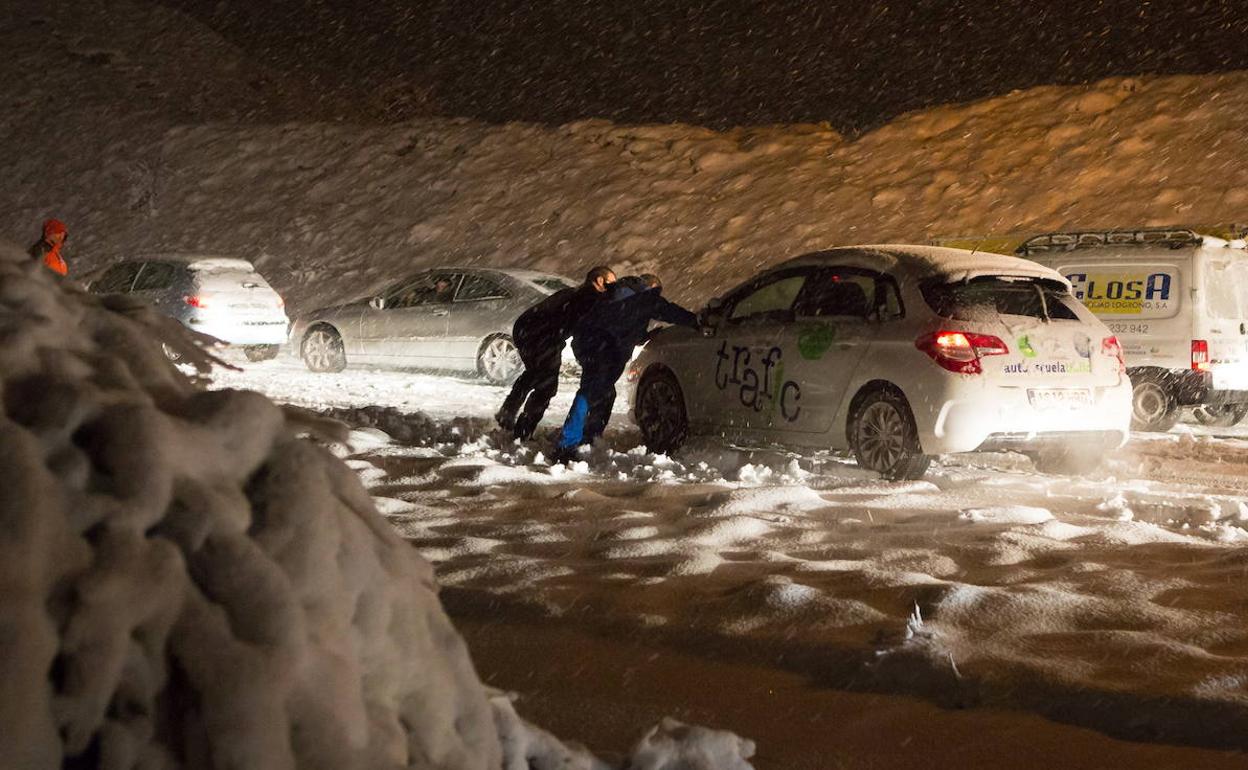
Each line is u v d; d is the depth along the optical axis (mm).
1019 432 9453
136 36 42344
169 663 1729
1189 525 7586
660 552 6484
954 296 9594
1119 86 28453
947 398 9297
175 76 40406
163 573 1737
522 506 7859
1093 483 9500
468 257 28656
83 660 1657
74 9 43344
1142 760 3930
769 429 10570
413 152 33188
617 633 5188
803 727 4234
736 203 28125
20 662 1594
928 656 4559
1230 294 14297
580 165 31219
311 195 32438
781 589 5398
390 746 1939
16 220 34000
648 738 3203
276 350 22297
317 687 1823
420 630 2141
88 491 1749
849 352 9938
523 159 32062
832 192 27594
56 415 1776
